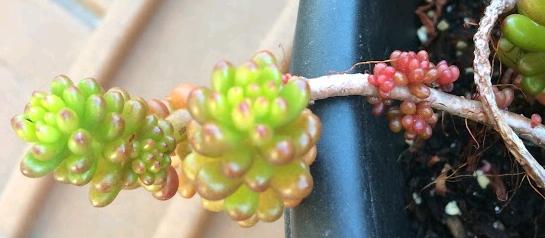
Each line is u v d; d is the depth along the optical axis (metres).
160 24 0.27
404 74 0.16
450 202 0.21
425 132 0.17
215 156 0.13
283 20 0.26
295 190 0.13
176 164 0.17
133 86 0.26
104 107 0.13
